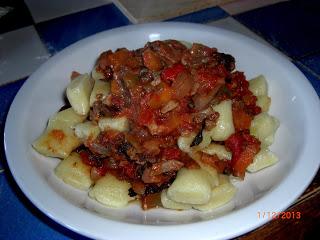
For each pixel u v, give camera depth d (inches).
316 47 16.3
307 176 9.0
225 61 11.7
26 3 20.0
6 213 10.9
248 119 11.3
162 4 19.0
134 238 8.0
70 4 19.8
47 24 18.5
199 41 13.7
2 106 14.3
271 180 10.0
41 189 9.0
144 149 10.4
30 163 9.7
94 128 10.9
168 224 8.8
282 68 12.1
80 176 10.6
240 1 19.3
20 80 15.4
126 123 10.5
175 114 10.4
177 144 10.5
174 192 9.8
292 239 9.6
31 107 11.4
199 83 10.8
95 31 17.9
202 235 7.9
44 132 11.2
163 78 10.5
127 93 10.7
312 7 18.7
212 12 18.7
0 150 12.8
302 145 9.9
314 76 14.7
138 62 11.4
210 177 10.2
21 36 17.8
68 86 11.9
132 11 18.7
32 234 10.3
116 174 10.7
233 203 9.9
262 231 9.7
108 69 11.8
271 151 11.1
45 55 16.7
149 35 13.9
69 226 8.2
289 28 17.4
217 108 10.9
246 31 17.4
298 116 11.0
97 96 11.2
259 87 12.2
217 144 11.0
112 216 9.6
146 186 10.4
